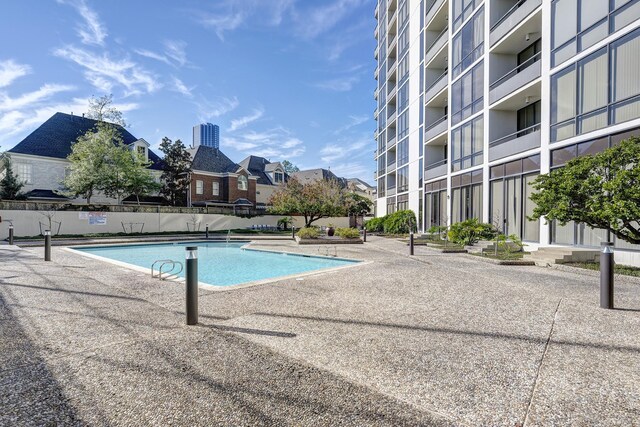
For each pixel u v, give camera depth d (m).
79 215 22.67
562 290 6.64
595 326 4.36
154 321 4.41
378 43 38.97
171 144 32.00
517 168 13.88
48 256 10.48
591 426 2.22
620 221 8.49
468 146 17.62
